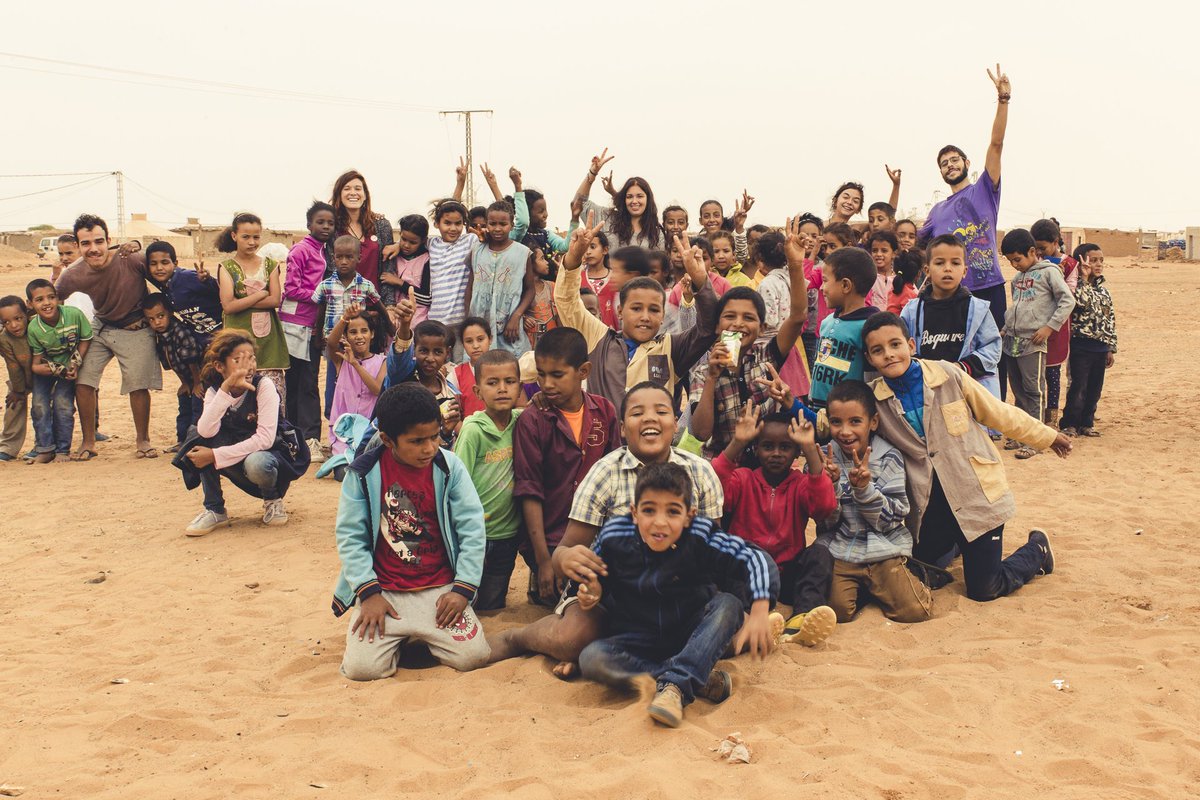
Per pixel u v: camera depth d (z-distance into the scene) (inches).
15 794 146.9
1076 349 426.9
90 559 282.0
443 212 390.0
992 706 169.5
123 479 386.3
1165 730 158.7
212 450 294.2
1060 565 252.5
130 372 421.7
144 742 165.0
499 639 200.8
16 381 422.3
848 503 222.7
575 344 217.9
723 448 241.8
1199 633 201.3
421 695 182.9
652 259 318.0
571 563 176.7
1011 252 399.2
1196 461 372.2
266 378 305.4
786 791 140.8
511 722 168.6
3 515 333.7
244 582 258.4
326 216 399.9
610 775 147.5
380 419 192.1
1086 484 339.9
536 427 221.5
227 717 173.9
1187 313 1138.0
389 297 410.6
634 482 192.5
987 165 371.9
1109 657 189.5
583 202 397.4
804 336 390.9
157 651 210.2
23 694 187.0
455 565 200.1
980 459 227.3
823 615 193.9
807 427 209.6
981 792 141.6
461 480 200.8
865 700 173.9
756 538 220.2
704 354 253.0
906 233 459.8
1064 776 147.3
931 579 237.0
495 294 379.9
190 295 402.9
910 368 228.4
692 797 141.3
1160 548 264.5
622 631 185.3
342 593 202.4
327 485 368.8
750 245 449.7
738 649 166.2
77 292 418.3
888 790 141.0
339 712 174.9
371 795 145.6
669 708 161.2
